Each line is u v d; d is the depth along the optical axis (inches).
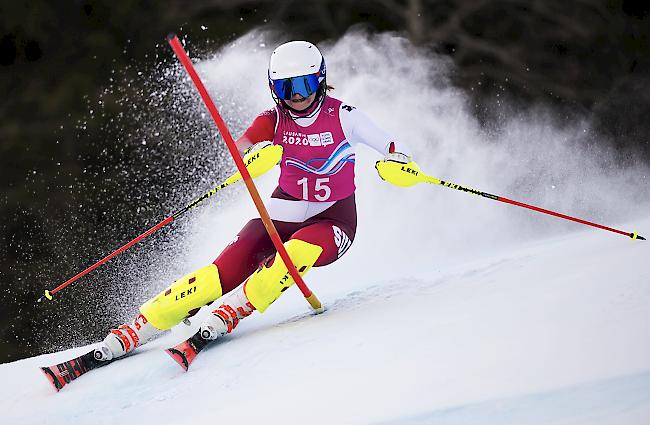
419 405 358.0
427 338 435.8
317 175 575.2
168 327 557.3
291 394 408.8
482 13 1988.2
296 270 531.8
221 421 399.9
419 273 647.1
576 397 332.8
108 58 1951.3
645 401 317.7
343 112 561.3
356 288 637.9
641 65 1975.9
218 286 547.5
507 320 431.8
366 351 441.4
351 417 363.3
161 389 477.4
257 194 505.0
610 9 2009.1
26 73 1940.2
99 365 552.7
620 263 492.4
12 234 1779.0
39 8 1956.2
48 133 1883.6
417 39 1945.1
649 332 370.6
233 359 494.9
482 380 366.3
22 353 1675.7
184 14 1973.4
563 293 455.8
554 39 1996.8
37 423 465.4
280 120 566.3
